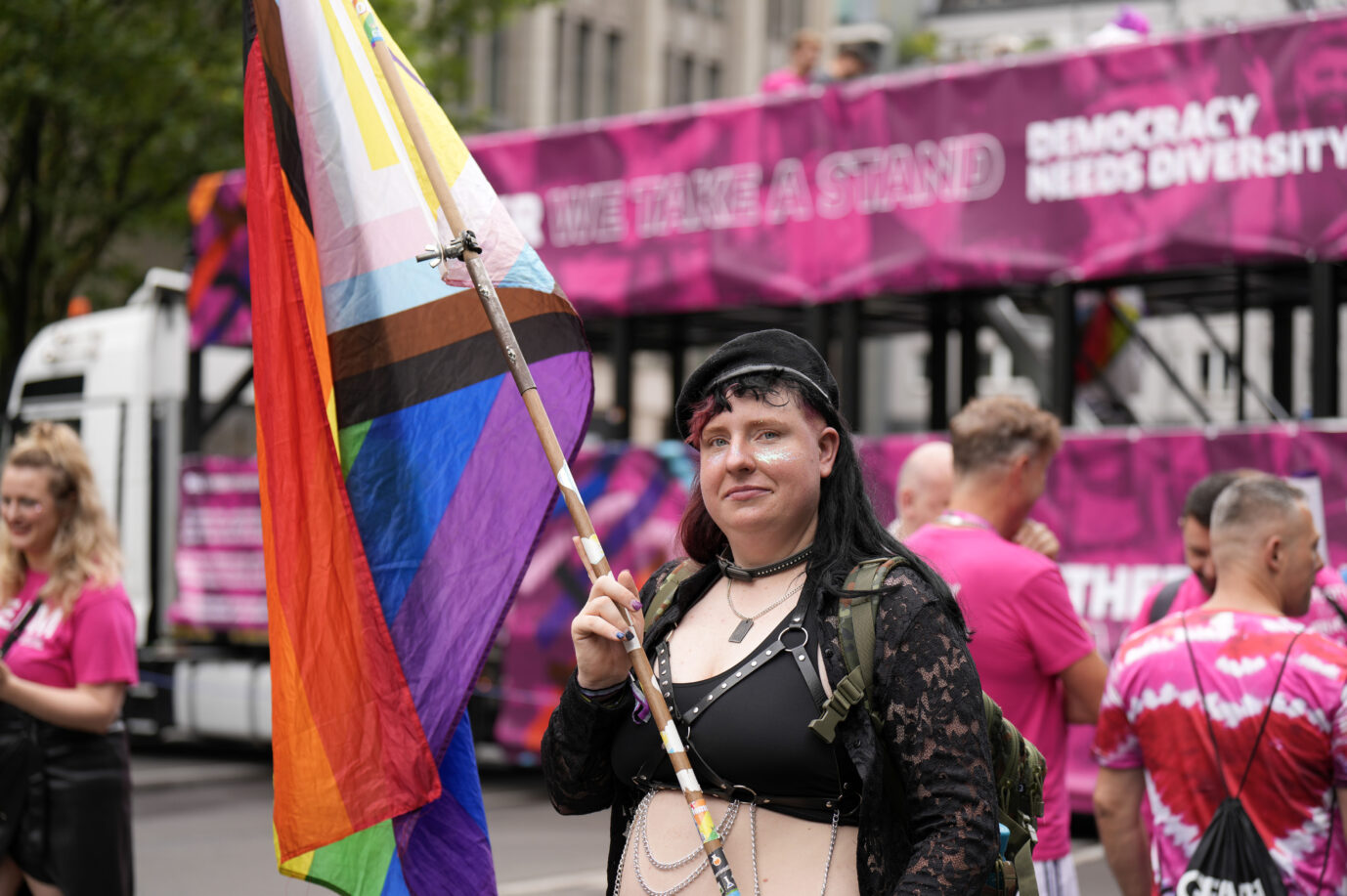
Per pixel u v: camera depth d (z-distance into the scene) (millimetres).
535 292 2859
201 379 11594
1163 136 7699
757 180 8969
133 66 17281
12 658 4148
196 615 11422
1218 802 3236
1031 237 8055
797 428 2287
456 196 2902
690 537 2465
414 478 2873
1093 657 3688
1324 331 7289
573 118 31062
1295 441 7320
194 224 11586
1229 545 3385
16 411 12695
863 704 2143
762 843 2188
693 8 33906
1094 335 9789
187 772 11484
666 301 9242
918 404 27562
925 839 2086
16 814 4102
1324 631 4738
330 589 2871
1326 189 7230
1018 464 3840
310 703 2855
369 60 2941
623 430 9711
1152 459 7730
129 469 11938
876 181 8570
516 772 11297
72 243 19031
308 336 2969
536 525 2773
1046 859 3697
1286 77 7359
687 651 2328
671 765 2291
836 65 11117
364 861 2822
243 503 11172
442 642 2799
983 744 2129
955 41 29891
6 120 17781
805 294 8734
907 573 2221
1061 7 28938
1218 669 3258
